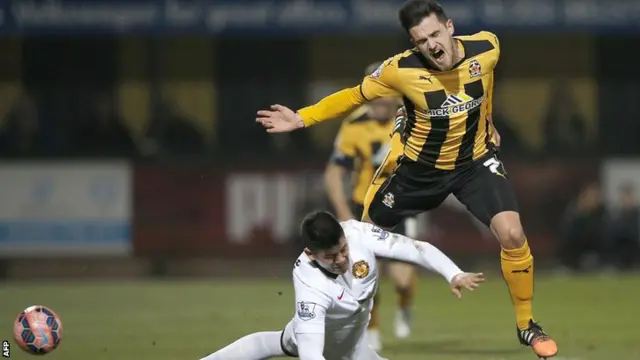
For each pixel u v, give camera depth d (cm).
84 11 6316
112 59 7069
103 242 6638
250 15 6347
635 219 6650
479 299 5438
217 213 6662
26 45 6994
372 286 2386
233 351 2569
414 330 4147
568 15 6375
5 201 6612
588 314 4653
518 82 7150
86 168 6644
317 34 6419
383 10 6344
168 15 6338
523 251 2706
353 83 7162
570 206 6744
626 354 3391
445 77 2683
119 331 4019
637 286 5897
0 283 6431
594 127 6906
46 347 2700
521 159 6744
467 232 6581
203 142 6794
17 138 6662
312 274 2320
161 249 6638
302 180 6656
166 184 6662
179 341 3706
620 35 6825
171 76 7094
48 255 6606
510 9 6347
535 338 2720
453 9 6338
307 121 2705
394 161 2883
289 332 2500
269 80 7162
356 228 2408
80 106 6744
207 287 6012
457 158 2761
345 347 2475
